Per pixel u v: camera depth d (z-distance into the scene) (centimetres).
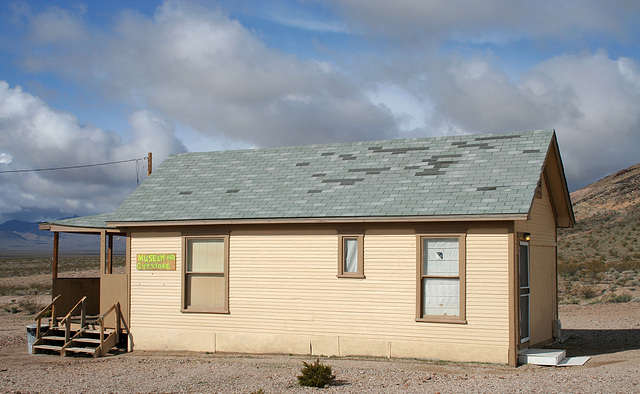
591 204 8219
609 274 3866
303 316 1459
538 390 991
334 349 1423
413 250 1362
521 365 1272
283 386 1110
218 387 1122
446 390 1022
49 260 11188
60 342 1711
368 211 1384
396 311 1370
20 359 1574
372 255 1401
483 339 1285
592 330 1869
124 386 1156
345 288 1423
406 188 1452
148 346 1608
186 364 1388
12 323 2453
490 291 1283
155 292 1614
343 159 1717
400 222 1369
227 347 1530
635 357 1343
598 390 973
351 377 1173
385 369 1243
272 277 1496
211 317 1553
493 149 1540
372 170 1602
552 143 1538
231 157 1912
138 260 1638
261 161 1838
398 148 1698
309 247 1464
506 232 1276
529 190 1305
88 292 1831
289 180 1661
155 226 1617
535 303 1471
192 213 1580
